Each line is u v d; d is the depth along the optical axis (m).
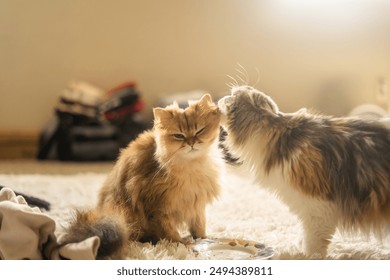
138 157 2.08
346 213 1.89
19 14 3.80
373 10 3.95
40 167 3.28
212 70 4.02
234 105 1.97
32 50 3.84
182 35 3.98
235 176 2.83
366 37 3.98
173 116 2.00
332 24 3.98
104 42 3.92
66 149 3.50
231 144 1.98
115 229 1.90
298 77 4.03
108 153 3.52
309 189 1.88
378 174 1.87
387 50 3.98
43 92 3.88
